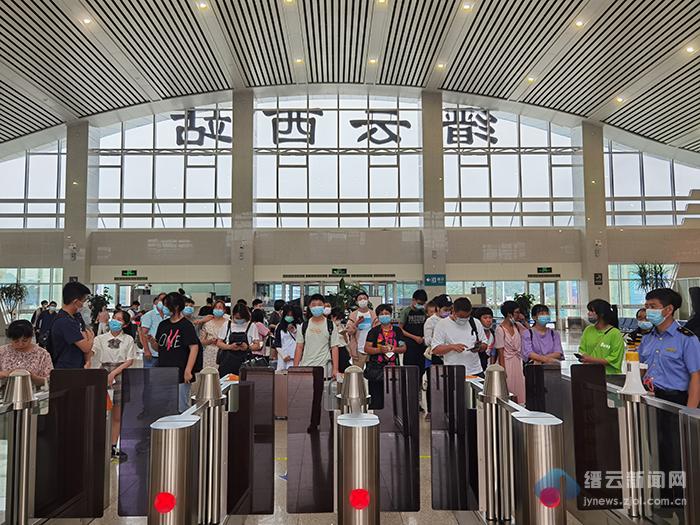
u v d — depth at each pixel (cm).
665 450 248
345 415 241
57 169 1748
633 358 280
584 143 1684
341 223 1702
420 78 1552
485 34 1252
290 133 1727
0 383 368
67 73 1347
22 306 1673
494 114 1761
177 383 338
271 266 1656
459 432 317
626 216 1756
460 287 1677
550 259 1681
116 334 496
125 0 1067
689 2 1041
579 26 1161
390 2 1133
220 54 1360
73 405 299
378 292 1673
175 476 212
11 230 1708
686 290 1584
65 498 288
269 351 748
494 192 1734
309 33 1273
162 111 1700
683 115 1531
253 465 321
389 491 307
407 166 1722
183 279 1656
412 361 625
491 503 289
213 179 1716
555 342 489
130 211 1705
